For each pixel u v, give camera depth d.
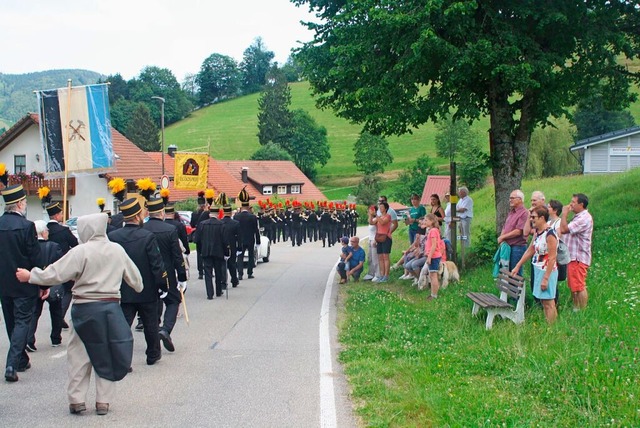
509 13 13.68
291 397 6.74
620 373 6.23
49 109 16.02
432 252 12.10
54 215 10.90
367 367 7.69
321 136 103.81
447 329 9.31
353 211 42.69
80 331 6.18
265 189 69.50
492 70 12.81
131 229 7.99
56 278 6.16
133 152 46.09
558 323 8.26
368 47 13.20
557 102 14.34
